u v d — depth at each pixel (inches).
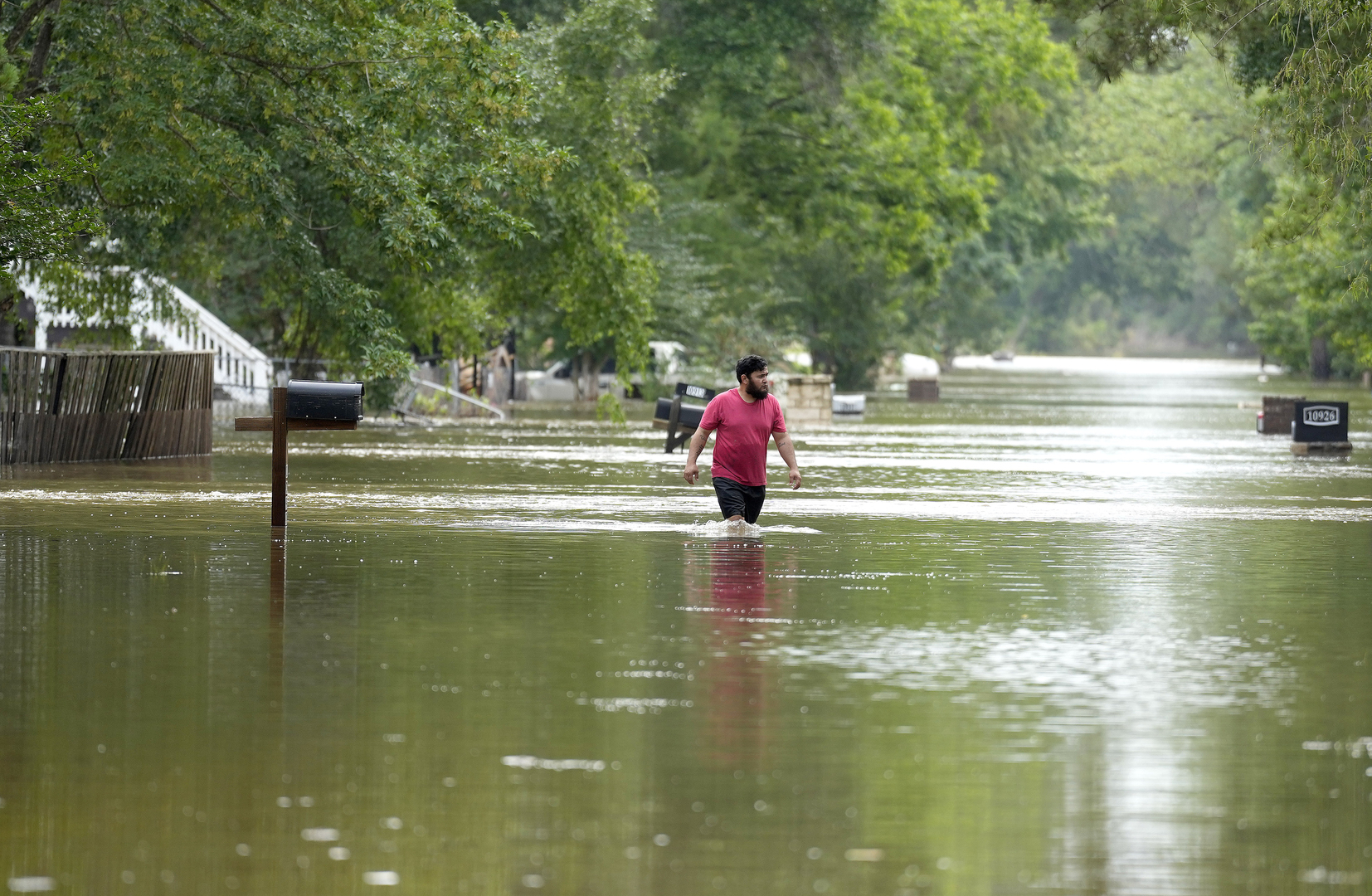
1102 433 4682.6
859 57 6924.2
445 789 877.8
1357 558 1857.8
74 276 3727.9
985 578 1670.8
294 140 3213.6
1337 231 5152.6
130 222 3654.0
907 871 754.8
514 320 6220.5
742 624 1381.6
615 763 930.7
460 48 3250.5
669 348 6924.2
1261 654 1259.8
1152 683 1151.0
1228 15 3447.3
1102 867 761.6
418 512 2278.5
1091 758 944.9
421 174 3312.0
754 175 6963.6
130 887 732.0
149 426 3275.1
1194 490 2763.3
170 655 1229.7
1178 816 838.5
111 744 967.0
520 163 3393.2
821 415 5364.2
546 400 6934.1
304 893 724.0
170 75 3073.3
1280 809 850.1
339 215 3624.5
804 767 924.6
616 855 773.3
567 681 1146.7
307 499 2459.4
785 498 2583.7
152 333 5108.3
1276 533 2114.9
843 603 1498.5
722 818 831.1
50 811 837.2
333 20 3211.1
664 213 6250.0
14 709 1053.8
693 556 1830.7
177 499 2410.2
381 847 784.3
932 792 876.6
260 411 5002.5
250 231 3880.4
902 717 1043.9
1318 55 3016.7
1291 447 4052.7
